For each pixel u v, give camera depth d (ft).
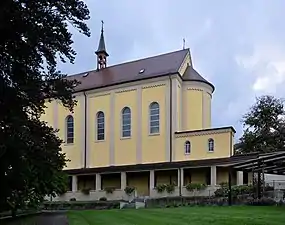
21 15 50.37
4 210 69.05
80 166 173.06
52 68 59.36
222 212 68.33
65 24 56.80
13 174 57.11
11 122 53.26
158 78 160.76
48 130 60.29
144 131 160.66
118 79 174.19
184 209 82.12
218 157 140.46
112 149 166.91
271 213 64.18
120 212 81.00
